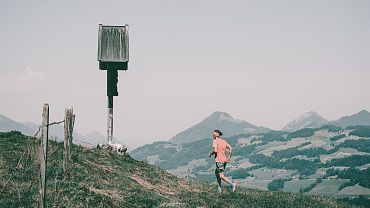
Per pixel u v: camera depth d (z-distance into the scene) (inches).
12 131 815.7
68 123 654.5
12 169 558.9
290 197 892.6
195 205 658.2
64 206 487.8
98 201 542.9
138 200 611.8
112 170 790.5
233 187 799.7
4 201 457.4
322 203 909.2
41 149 400.5
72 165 663.1
